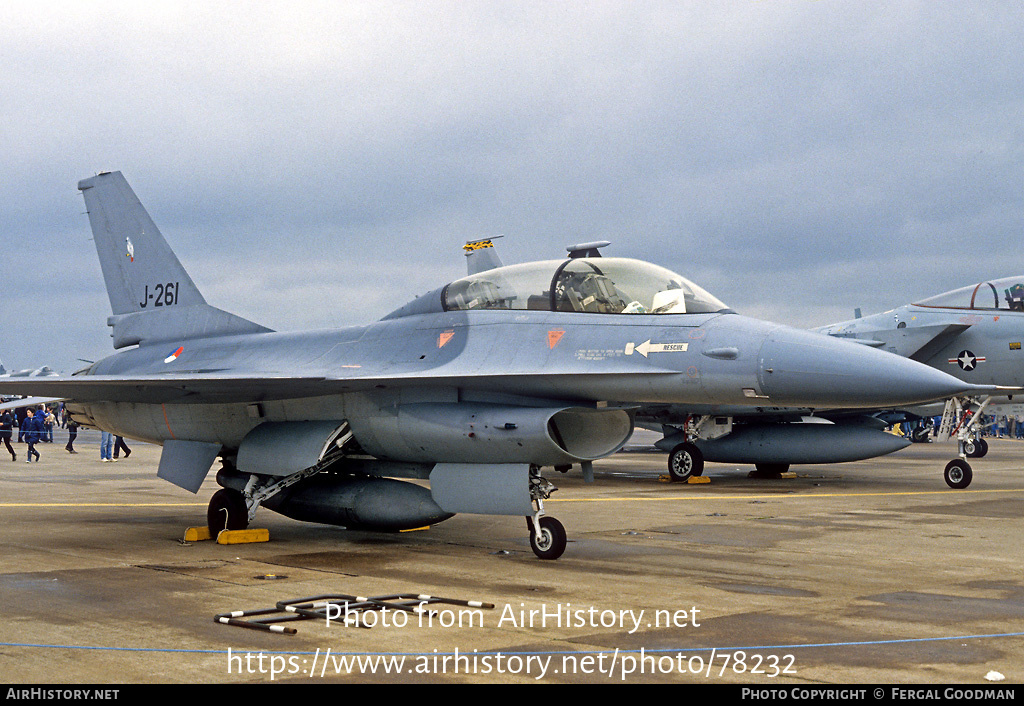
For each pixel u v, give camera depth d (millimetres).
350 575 7684
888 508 12922
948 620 5945
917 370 8289
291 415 10523
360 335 10852
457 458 9180
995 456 27344
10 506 13773
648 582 7348
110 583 7312
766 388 8375
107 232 14328
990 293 17547
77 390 10656
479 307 9938
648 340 8828
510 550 9180
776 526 10961
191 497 15414
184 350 12914
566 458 8500
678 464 17672
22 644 5293
